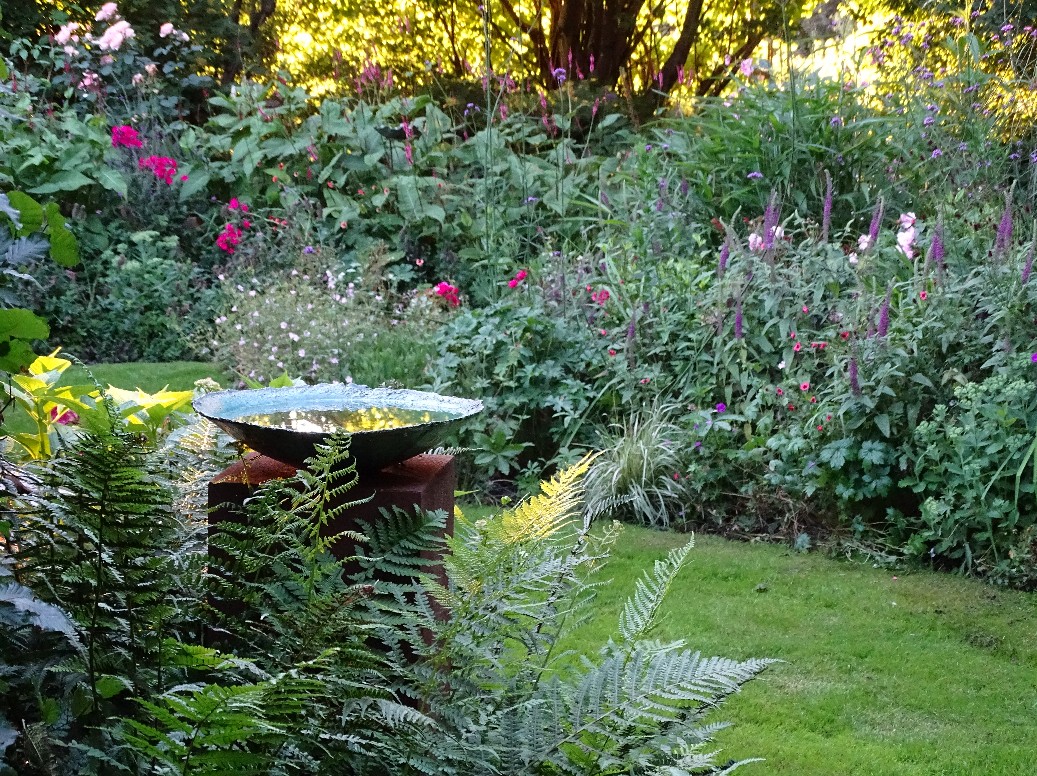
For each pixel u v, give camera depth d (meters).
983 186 6.02
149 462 1.67
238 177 8.83
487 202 7.73
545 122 8.98
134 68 10.22
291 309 6.34
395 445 1.94
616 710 1.51
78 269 7.70
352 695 1.47
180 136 9.65
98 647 1.47
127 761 1.36
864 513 4.40
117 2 11.55
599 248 6.79
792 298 5.02
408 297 7.52
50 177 7.83
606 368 5.32
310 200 8.48
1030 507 4.06
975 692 3.03
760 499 4.58
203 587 1.62
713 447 4.72
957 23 7.77
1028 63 7.48
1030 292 4.40
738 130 6.94
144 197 8.40
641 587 1.86
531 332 5.36
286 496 1.90
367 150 8.84
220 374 6.41
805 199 6.63
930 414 4.48
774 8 13.56
